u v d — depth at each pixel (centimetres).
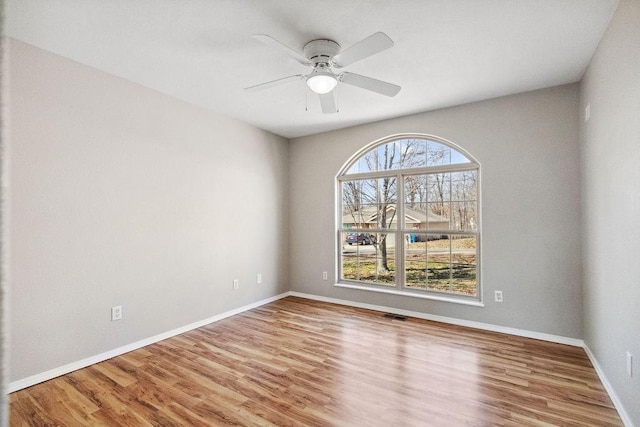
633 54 171
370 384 231
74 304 254
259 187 432
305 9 195
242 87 305
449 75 279
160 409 205
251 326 349
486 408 204
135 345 292
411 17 202
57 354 244
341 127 431
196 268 348
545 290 306
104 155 273
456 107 350
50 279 241
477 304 339
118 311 281
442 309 360
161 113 316
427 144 383
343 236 446
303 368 255
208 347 296
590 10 195
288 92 316
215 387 229
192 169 345
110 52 243
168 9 194
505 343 298
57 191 245
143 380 239
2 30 25
